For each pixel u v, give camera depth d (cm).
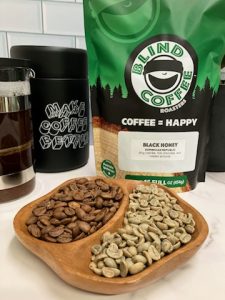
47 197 35
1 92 35
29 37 60
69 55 46
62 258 25
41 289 25
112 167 44
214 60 41
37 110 47
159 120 41
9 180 39
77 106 50
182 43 39
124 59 40
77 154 52
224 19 39
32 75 45
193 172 44
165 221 31
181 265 27
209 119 44
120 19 38
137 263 24
